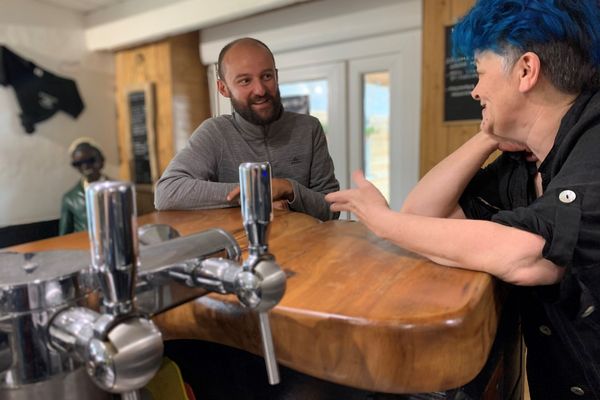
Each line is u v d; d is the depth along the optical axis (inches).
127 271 11.6
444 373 17.1
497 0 24.6
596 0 24.3
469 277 21.6
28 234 37.6
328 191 54.1
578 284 22.0
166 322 22.8
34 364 14.9
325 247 27.5
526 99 25.5
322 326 17.8
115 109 149.4
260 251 16.0
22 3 126.8
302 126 53.5
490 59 25.6
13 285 14.1
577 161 22.6
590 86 24.5
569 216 21.0
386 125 103.9
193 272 17.2
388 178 105.5
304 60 111.7
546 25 23.2
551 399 29.6
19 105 127.6
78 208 39.4
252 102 47.1
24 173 129.3
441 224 23.8
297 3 106.1
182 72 130.5
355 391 22.7
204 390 27.4
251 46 46.8
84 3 131.9
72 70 138.9
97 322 12.0
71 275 15.0
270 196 16.0
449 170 32.2
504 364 29.9
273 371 15.9
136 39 129.5
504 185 33.3
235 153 49.9
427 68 88.4
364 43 102.3
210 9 112.3
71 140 139.1
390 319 17.0
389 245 27.8
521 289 28.4
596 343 24.8
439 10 85.4
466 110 84.7
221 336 21.2
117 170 151.6
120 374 11.3
